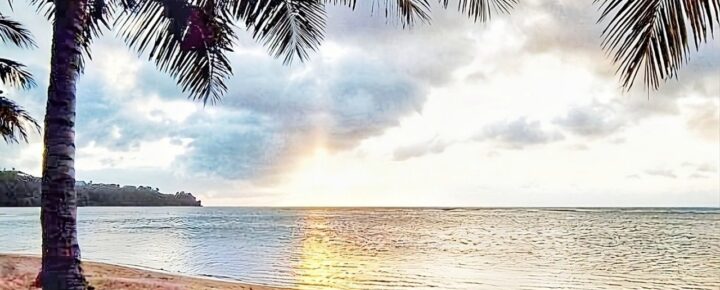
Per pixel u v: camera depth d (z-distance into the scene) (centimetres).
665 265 1911
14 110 1208
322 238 3102
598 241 2927
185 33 569
